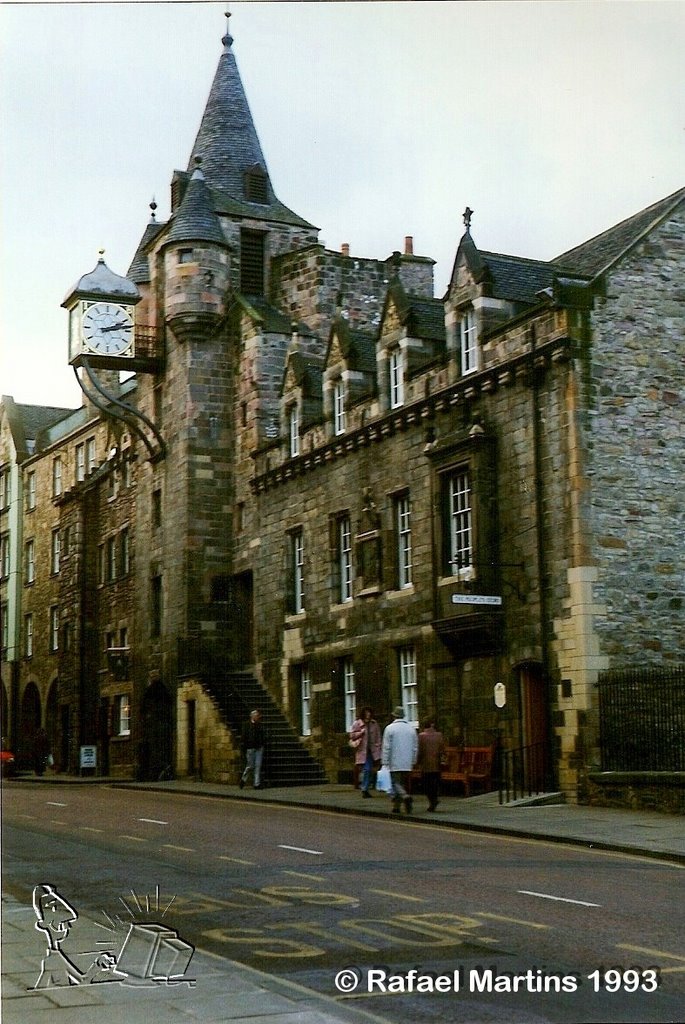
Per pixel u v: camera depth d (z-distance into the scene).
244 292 45.22
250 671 40.91
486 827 22.02
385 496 33.91
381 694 33.47
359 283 44.59
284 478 39.19
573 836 20.14
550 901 13.55
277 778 35.88
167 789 35.84
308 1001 9.20
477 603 28.17
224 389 43.62
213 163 47.31
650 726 25.23
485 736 29.25
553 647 27.28
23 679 63.25
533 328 28.41
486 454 29.47
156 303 45.97
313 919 12.63
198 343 43.53
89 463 57.28
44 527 62.25
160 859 17.73
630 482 27.41
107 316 44.50
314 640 37.06
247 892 14.45
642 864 17.28
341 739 35.31
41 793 35.38
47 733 59.34
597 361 27.55
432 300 34.75
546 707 27.31
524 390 28.69
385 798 29.14
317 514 37.41
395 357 34.28
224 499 43.16
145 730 45.97
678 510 27.73
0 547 67.62
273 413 41.84
